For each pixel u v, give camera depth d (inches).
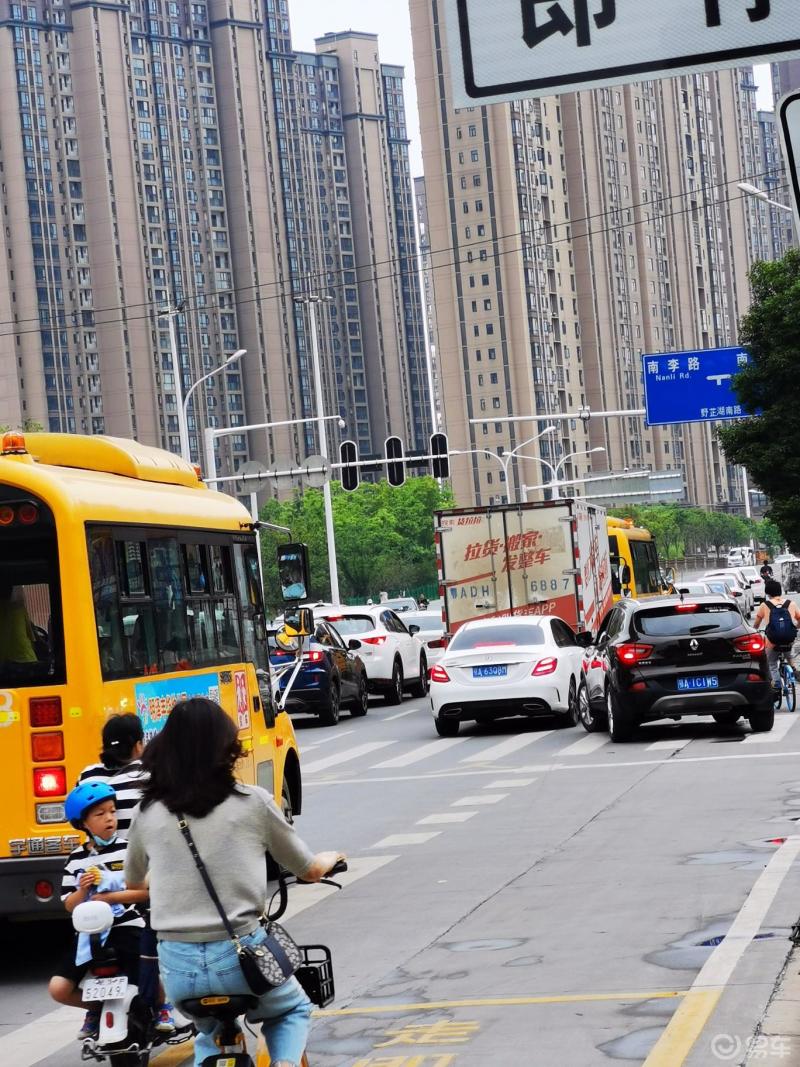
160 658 494.0
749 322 1731.1
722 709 1009.5
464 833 673.6
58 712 449.4
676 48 211.9
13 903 450.3
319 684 1402.6
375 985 402.0
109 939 320.5
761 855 550.6
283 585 613.0
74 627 449.4
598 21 214.2
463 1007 370.6
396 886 550.6
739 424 1755.7
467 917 482.3
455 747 1105.4
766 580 1212.5
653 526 7573.8
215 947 240.8
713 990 363.9
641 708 1012.5
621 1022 344.5
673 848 582.2
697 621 1019.9
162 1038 324.8
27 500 453.4
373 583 6058.1
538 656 1170.6
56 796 448.8
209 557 552.1
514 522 1411.2
